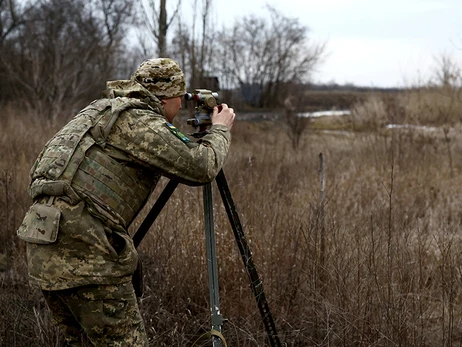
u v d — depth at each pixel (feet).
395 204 18.74
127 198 7.45
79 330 8.18
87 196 7.11
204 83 35.35
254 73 85.92
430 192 21.35
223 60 80.69
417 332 10.00
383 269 11.07
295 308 11.40
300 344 10.97
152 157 7.36
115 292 7.37
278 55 84.94
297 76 87.04
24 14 73.31
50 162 7.20
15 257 13.19
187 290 11.83
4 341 9.89
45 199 7.22
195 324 11.06
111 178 7.30
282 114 66.80
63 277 7.09
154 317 11.00
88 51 59.82
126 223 7.56
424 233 14.78
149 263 12.80
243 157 24.54
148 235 13.35
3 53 66.18
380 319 10.06
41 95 52.08
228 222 12.62
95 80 58.39
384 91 62.54
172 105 8.27
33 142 27.09
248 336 10.38
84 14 73.61
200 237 12.41
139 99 7.82
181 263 12.10
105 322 7.38
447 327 10.46
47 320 10.54
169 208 13.92
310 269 11.09
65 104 51.13
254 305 11.24
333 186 19.48
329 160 29.91
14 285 11.59
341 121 68.69
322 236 11.51
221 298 11.43
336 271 10.63
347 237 12.06
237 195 15.10
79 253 7.13
